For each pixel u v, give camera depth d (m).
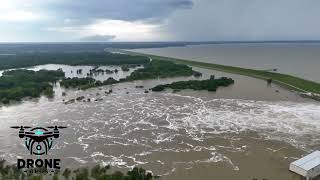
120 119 85.25
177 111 92.88
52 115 89.06
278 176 53.94
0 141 69.06
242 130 76.19
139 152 63.97
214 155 62.56
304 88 123.06
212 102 103.81
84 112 92.19
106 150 64.88
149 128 78.06
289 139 70.38
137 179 51.31
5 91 115.25
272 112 90.88
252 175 54.53
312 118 84.94
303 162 55.03
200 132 75.12
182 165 58.38
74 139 70.62
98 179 50.97
